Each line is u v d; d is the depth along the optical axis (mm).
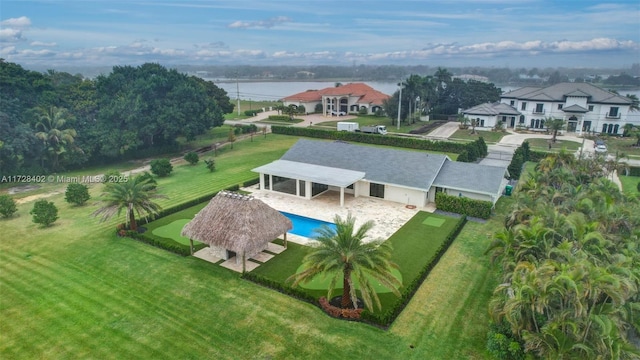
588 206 26516
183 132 63000
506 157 61000
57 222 35906
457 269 27688
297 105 109625
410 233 33594
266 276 26453
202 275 26656
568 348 16219
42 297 24172
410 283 25078
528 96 87000
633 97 90562
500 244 23031
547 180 35656
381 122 93938
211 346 20047
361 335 20781
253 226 27172
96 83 65188
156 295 24359
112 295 24391
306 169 43594
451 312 22750
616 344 15922
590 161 41562
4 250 30359
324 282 25797
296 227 34969
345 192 44125
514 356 18266
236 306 23219
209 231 27719
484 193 37812
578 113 81125
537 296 16781
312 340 20406
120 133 57188
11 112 51031
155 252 30016
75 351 19703
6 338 20578
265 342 20281
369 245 22453
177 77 67312
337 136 76000
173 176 51406
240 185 46688
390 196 41469
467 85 106938
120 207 31859
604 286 16422
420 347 19953
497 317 18594
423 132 81750
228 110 90500
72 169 55688
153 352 19672
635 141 70812
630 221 25969
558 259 19766
